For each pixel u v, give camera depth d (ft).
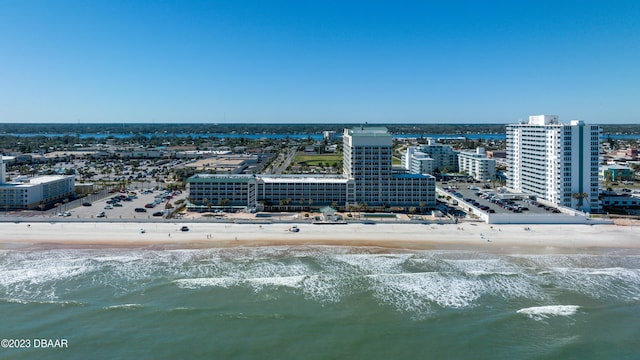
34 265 450.30
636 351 304.91
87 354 298.76
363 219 629.92
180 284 406.21
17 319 341.62
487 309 362.94
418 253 494.59
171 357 296.92
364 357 298.35
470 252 497.87
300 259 473.67
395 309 362.12
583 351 305.53
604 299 381.40
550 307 365.81
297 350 305.94
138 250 498.28
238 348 307.37
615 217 655.76
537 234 562.66
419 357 298.56
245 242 528.63
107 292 388.57
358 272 437.58
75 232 560.20
